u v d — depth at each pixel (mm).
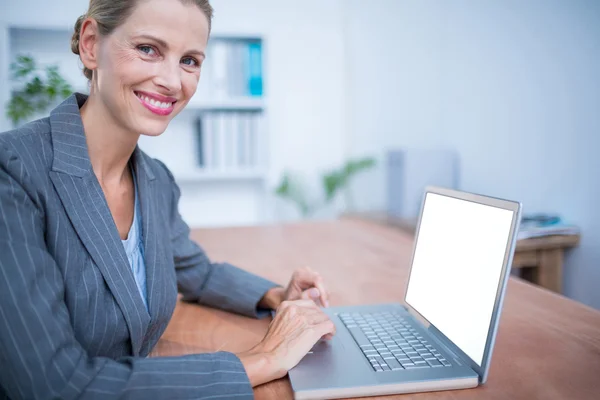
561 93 2066
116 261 750
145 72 727
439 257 911
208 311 1111
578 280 1971
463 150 2773
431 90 3035
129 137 817
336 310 1036
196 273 1128
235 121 3391
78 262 714
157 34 711
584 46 1927
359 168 3584
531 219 2080
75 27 788
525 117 2289
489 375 758
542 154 2189
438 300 887
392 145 3471
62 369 597
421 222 1018
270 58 3785
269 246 1734
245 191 3826
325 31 3869
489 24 2502
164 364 663
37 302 600
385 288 1227
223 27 3691
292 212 3934
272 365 733
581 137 1971
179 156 3559
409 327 919
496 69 2465
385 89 3504
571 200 2031
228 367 695
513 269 2172
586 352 839
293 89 3865
